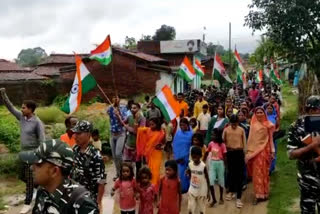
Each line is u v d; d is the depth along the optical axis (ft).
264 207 27.50
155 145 27.35
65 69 95.20
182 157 28.27
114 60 92.84
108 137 43.21
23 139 25.29
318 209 17.48
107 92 92.48
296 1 52.13
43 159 9.25
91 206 9.20
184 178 28.19
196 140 26.66
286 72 163.32
